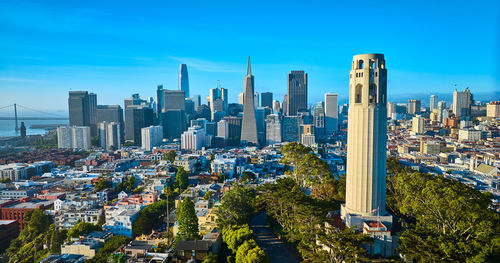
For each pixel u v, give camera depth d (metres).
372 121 122.00
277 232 165.25
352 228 111.56
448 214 107.81
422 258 93.31
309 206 130.75
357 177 126.44
